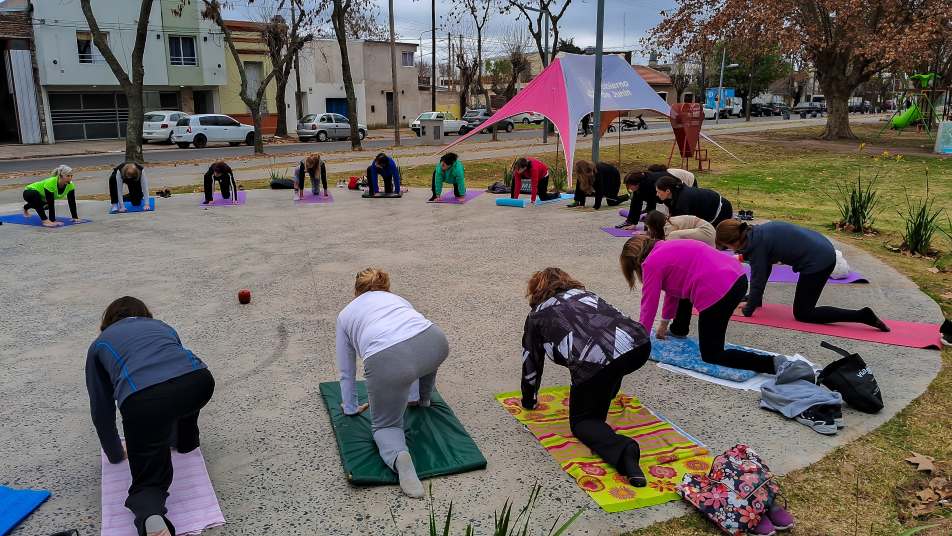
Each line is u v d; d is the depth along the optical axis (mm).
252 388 4367
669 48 25562
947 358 4750
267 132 39094
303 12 27875
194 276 7172
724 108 58250
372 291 3666
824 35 24781
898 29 21625
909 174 16375
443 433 3643
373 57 45719
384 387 3273
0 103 31781
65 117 32719
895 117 31344
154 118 29391
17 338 5355
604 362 3318
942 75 30266
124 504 3020
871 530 2906
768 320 5539
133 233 9539
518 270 7340
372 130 44719
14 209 12000
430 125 28516
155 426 2773
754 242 5246
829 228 9711
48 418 3990
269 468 3410
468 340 5223
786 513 2941
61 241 9016
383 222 10289
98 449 3631
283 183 14312
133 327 3023
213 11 23562
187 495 3117
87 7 17500
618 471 3283
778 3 23016
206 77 35812
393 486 3232
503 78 65500
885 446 3582
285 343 5184
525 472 3344
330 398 4105
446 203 12102
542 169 11805
